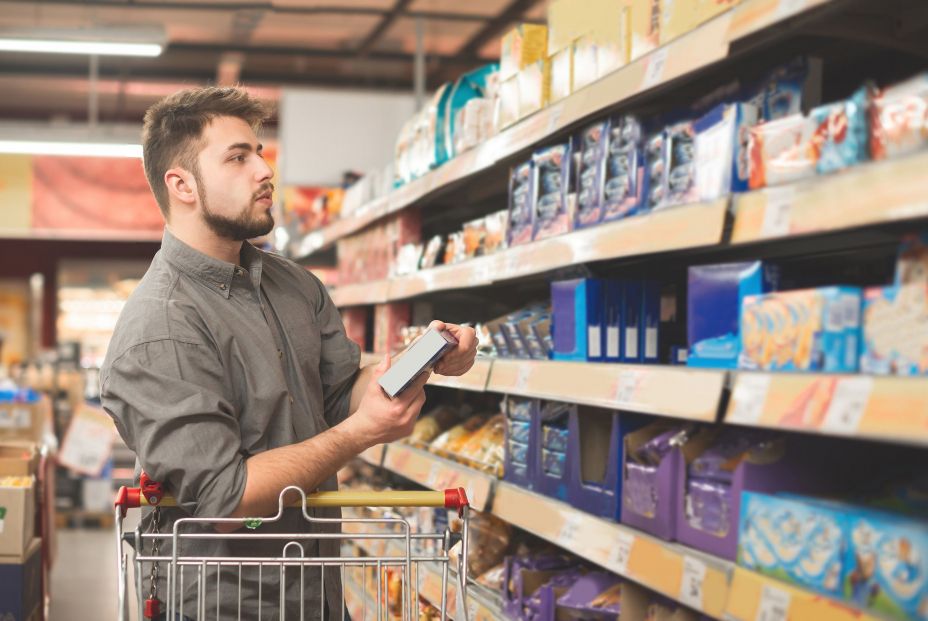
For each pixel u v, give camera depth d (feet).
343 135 24.38
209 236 7.65
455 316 13.71
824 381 4.98
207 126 7.56
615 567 6.89
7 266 52.85
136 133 30.42
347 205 17.06
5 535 13.24
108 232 42.37
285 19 34.78
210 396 7.02
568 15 8.42
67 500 29.09
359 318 16.30
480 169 9.82
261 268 7.88
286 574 7.47
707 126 6.32
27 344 53.16
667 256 7.68
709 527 6.19
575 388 7.59
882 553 4.80
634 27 7.23
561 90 8.46
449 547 7.20
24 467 14.78
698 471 6.39
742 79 7.22
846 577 5.01
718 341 6.17
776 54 6.82
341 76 43.11
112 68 40.98
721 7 6.11
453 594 9.84
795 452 5.90
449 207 13.78
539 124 8.55
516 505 8.82
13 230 41.65
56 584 21.38
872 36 6.23
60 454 28.78
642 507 6.93
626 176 7.40
